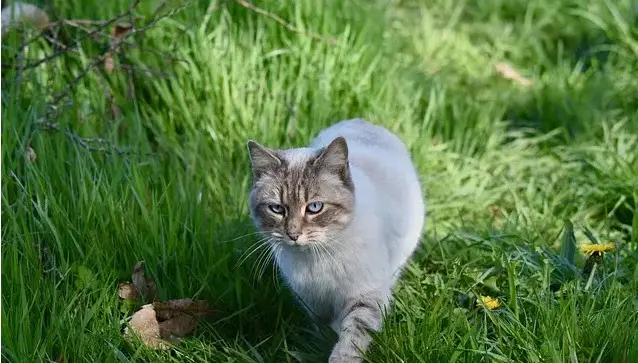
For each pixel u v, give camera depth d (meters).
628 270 1.24
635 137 1.62
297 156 1.14
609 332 1.07
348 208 1.10
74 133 1.37
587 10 2.02
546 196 1.51
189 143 1.44
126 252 1.23
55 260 1.22
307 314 1.19
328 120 1.52
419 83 1.74
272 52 1.57
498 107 1.72
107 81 1.51
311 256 1.12
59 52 1.43
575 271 1.22
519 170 1.58
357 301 1.12
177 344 1.16
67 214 1.25
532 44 1.96
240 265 1.25
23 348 1.08
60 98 1.40
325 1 1.67
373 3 1.90
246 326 1.21
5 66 1.44
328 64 1.58
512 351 1.07
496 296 1.21
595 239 1.31
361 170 1.17
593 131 1.67
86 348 1.10
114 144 1.39
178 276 1.21
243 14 1.63
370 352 1.09
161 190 1.33
